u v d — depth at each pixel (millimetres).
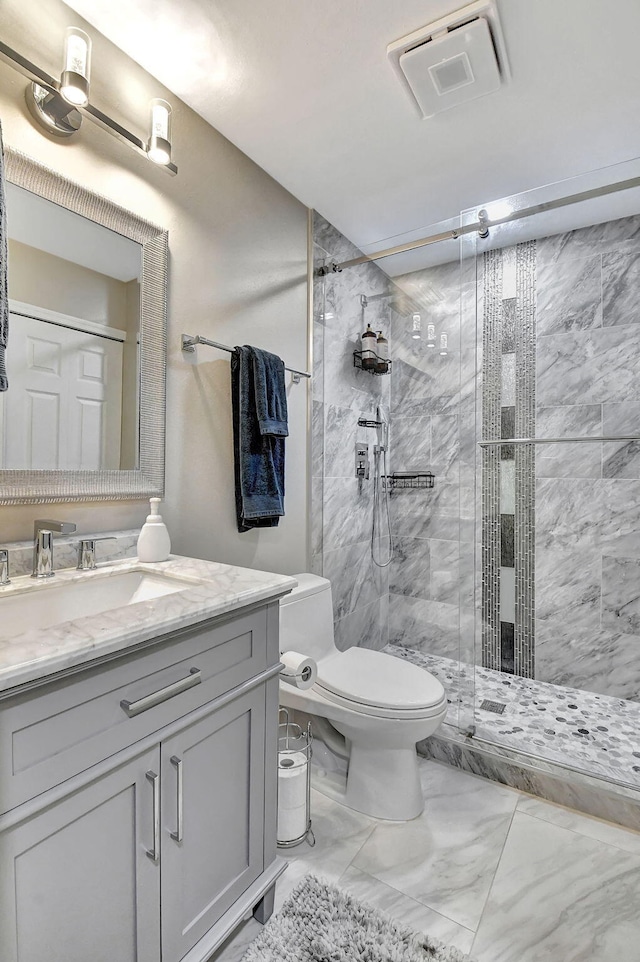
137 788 849
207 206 1702
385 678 1695
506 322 2428
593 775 1699
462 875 1373
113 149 1385
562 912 1253
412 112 1654
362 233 2473
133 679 833
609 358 2311
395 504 2865
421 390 2744
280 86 1537
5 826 660
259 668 1138
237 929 1213
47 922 722
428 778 1837
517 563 2430
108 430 1362
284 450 1904
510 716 2131
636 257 2256
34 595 1082
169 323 1553
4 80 1138
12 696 667
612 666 2307
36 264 1208
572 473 2377
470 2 1268
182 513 1596
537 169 1979
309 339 2232
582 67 1470
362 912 1232
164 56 1430
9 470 1151
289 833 1470
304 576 2057
